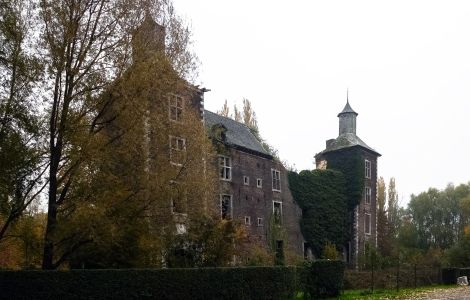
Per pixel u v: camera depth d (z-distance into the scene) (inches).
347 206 1942.7
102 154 711.7
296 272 1000.9
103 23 746.2
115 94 732.7
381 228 2294.5
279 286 936.3
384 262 1609.3
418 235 3176.7
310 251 1766.7
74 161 710.5
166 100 800.9
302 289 1018.7
